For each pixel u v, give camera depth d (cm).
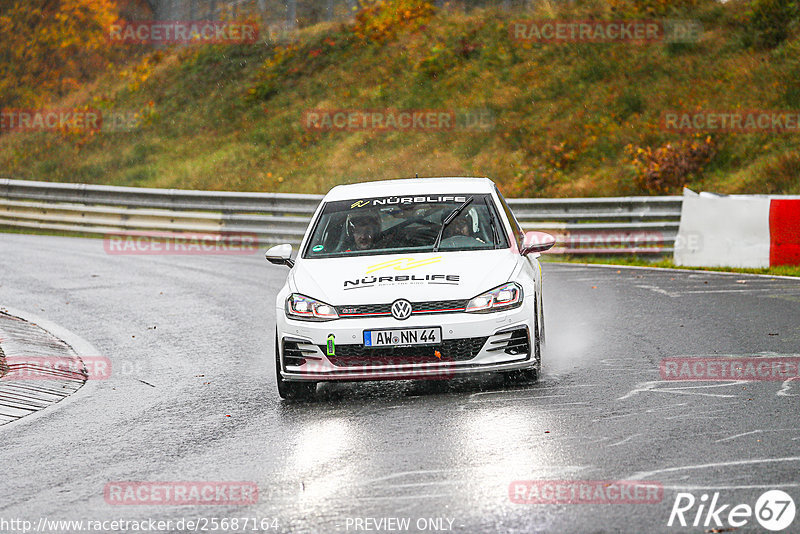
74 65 11719
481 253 2253
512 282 2128
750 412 1848
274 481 1575
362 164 8062
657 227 5019
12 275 4797
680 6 8844
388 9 10281
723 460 1544
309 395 2211
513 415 1917
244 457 1742
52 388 2464
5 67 11606
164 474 1664
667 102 7594
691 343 2633
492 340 2067
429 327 2053
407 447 1728
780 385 2067
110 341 3139
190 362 2759
